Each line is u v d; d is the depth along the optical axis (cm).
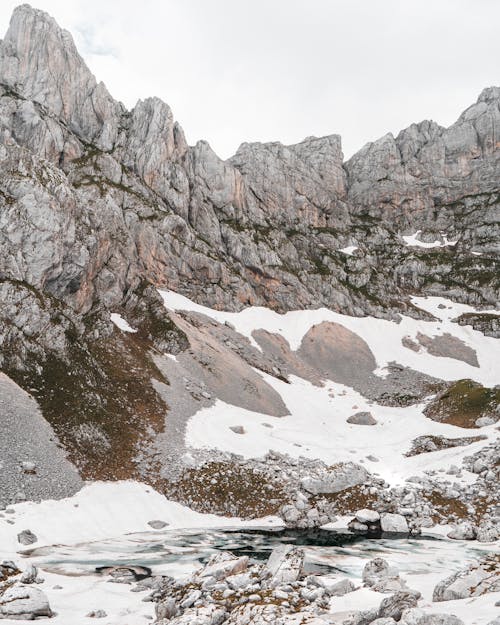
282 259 16012
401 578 3216
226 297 13225
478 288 17050
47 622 2575
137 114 15812
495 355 13312
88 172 12750
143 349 8950
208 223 14988
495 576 2677
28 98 13550
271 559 3098
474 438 7662
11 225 7944
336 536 5047
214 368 9456
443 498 5966
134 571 3612
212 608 2428
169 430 6981
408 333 14250
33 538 4284
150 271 12081
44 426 5741
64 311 8044
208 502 5781
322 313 14525
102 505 5159
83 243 9056
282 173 19325
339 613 2422
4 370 6275
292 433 8156
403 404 10544
